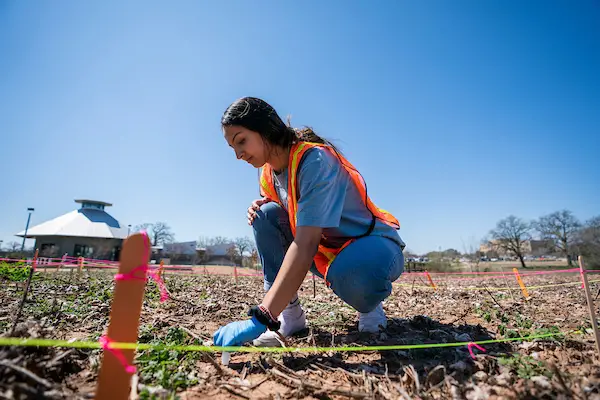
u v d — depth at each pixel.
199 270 23.36
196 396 1.65
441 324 3.19
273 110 2.16
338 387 1.78
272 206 2.62
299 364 2.14
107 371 1.18
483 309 4.16
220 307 4.16
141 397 1.48
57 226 56.47
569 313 3.95
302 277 1.86
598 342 2.01
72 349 1.85
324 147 2.17
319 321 3.23
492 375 1.89
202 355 2.14
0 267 7.64
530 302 5.07
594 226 37.19
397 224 2.68
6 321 2.85
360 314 2.86
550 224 45.81
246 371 1.99
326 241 2.37
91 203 60.44
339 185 2.09
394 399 1.64
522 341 2.52
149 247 1.28
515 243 48.06
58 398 1.30
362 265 2.23
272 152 2.18
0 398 1.17
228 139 2.10
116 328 1.20
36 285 5.93
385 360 2.20
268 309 1.75
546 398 1.57
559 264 48.62
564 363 2.05
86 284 6.29
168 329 2.83
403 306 4.61
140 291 1.24
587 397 1.53
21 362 1.37
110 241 56.34
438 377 1.87
